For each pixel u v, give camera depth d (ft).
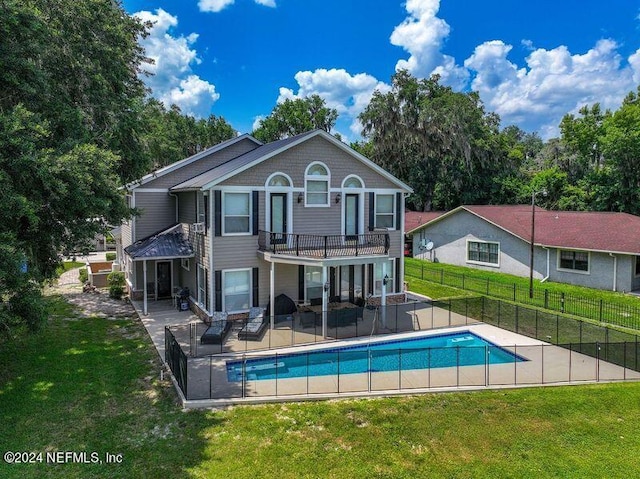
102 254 131.23
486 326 55.57
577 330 46.83
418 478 24.64
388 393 34.65
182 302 62.23
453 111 138.82
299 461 25.64
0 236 29.37
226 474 24.25
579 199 126.52
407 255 122.83
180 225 68.49
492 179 148.77
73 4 47.34
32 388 34.76
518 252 88.38
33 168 32.09
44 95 40.96
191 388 34.91
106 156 39.04
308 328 52.24
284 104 177.27
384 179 64.90
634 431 30.14
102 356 42.52
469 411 32.27
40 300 34.68
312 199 60.03
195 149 199.31
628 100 133.08
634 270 72.08
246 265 56.08
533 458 26.89
